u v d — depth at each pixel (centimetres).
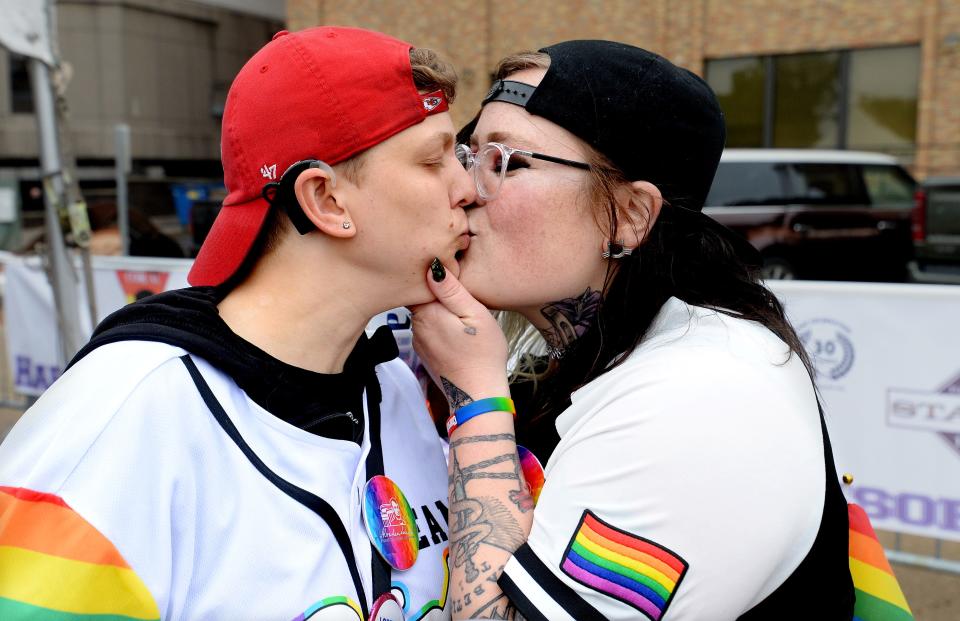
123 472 90
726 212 902
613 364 130
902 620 138
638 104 127
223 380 101
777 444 110
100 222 713
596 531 110
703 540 107
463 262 133
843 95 1259
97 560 86
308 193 101
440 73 109
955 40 1168
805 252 907
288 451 104
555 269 130
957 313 331
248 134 104
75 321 393
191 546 95
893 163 953
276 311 106
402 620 108
